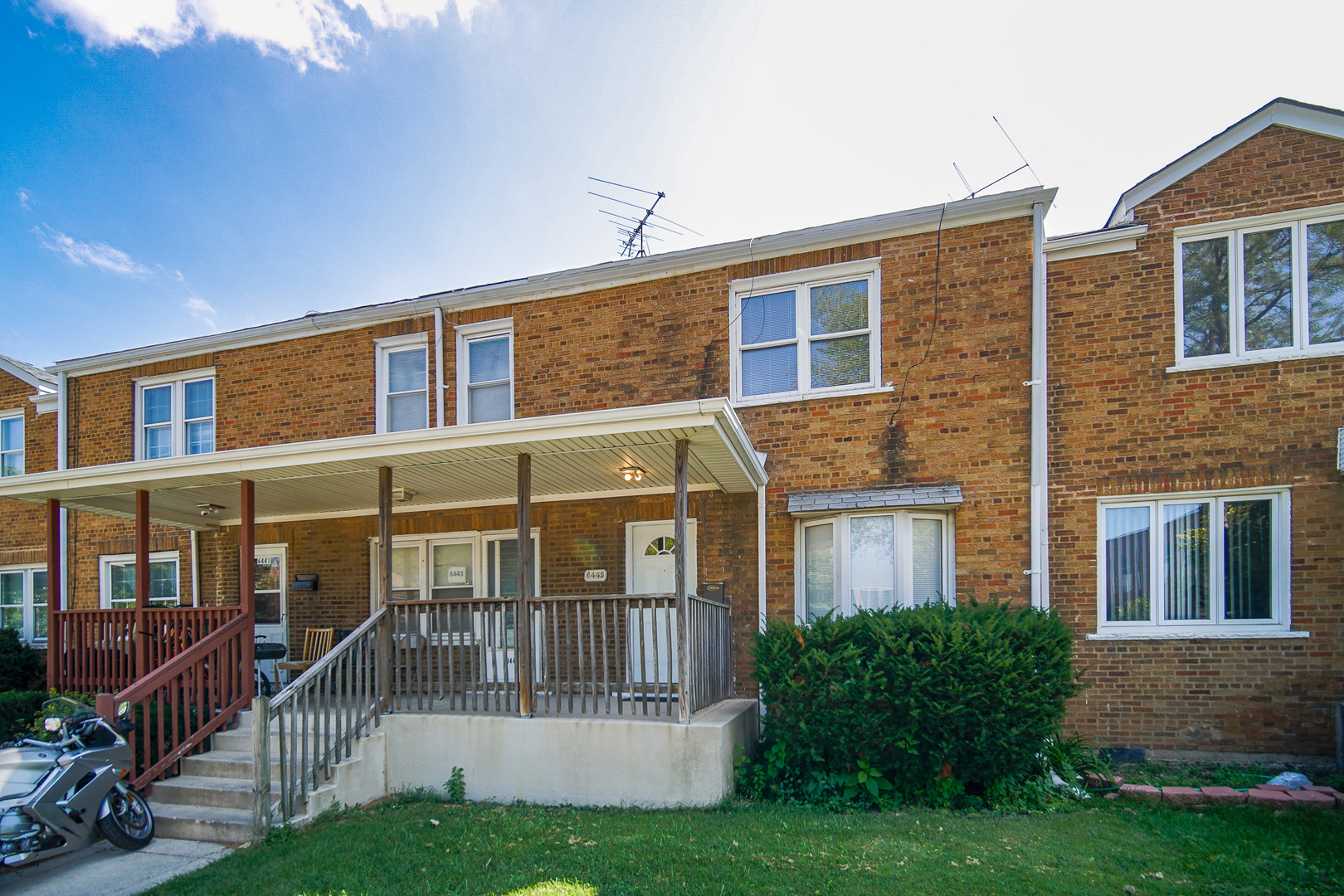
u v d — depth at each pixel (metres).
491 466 7.80
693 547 9.27
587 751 6.62
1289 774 6.77
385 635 7.34
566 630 6.91
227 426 11.80
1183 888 4.57
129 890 5.06
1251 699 7.38
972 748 6.32
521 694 6.86
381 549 7.46
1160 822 5.86
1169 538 7.84
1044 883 4.65
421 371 11.02
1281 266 7.81
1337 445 7.31
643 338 9.70
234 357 11.91
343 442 7.10
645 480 8.63
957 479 8.27
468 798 6.88
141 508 8.41
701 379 9.38
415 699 7.97
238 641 7.99
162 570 12.52
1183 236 8.05
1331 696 7.19
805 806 6.38
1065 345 8.22
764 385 9.23
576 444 6.70
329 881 4.90
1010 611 7.88
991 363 8.30
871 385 8.70
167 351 12.22
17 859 5.11
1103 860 5.02
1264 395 7.62
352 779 6.68
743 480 8.41
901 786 6.60
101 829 5.68
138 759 7.08
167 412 12.47
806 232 8.92
